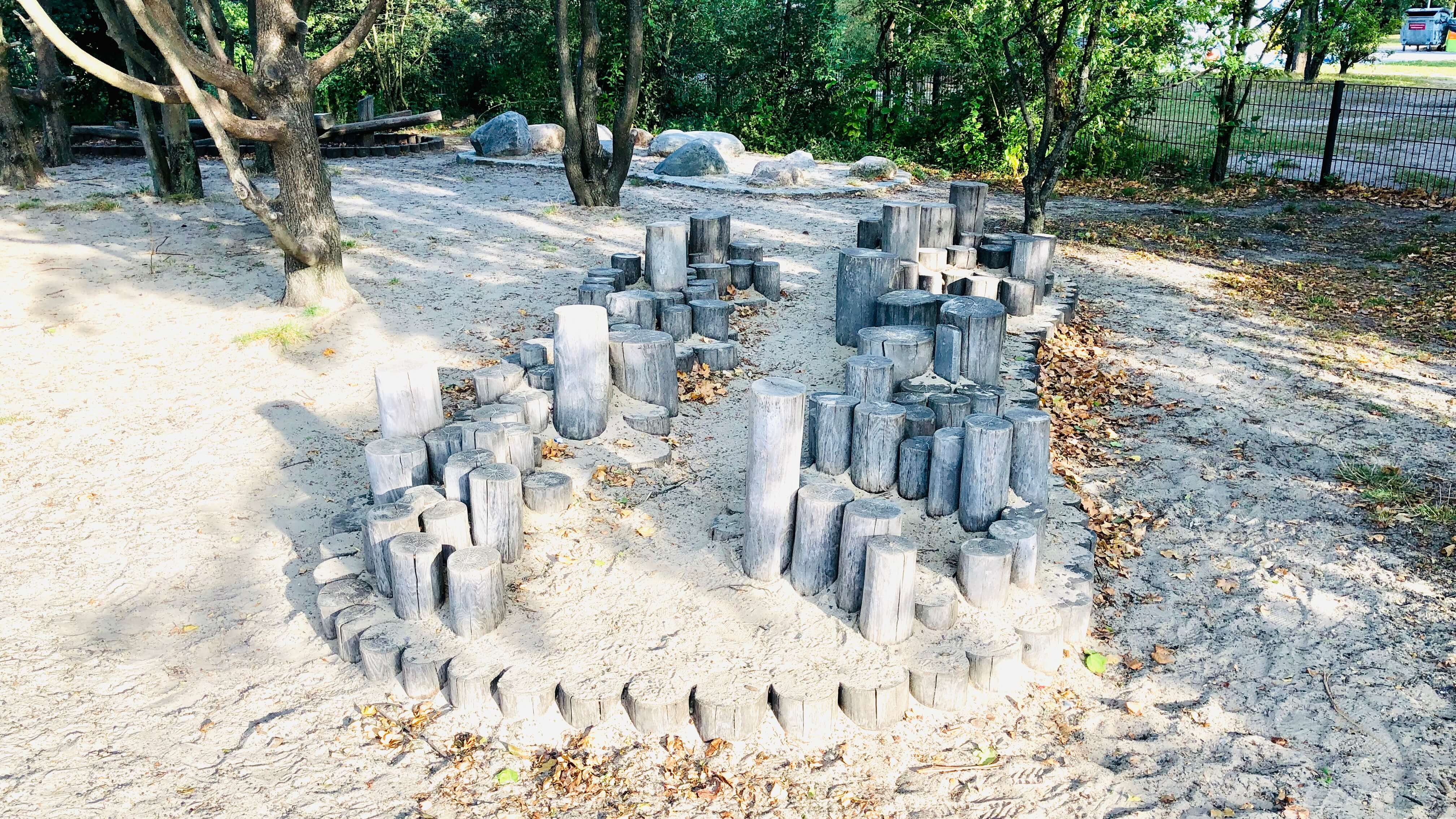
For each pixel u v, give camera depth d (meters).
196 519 5.94
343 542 5.41
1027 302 8.85
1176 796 4.07
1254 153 17.47
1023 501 5.42
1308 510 6.12
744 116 22.83
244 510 6.04
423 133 22.52
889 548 4.52
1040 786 4.12
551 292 9.84
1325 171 16.12
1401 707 4.51
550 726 4.38
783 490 4.90
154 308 9.27
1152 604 5.32
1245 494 6.35
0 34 13.62
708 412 7.13
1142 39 11.62
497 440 5.59
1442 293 10.21
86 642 4.87
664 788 4.09
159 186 13.52
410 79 25.30
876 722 4.39
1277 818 3.94
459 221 12.63
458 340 8.61
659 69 23.77
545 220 12.77
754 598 4.95
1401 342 8.88
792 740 4.34
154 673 4.66
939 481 5.28
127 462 6.58
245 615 5.08
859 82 21.25
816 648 4.61
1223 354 8.63
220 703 4.48
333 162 17.72
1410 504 6.13
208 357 8.20
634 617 4.83
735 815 3.97
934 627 4.70
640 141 19.98
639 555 5.29
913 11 15.76
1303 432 7.14
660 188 15.42
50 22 7.15
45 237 11.41
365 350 8.40
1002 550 4.79
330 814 3.92
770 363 8.10
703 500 5.85
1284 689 4.67
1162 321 9.48
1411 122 20.86
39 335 8.61
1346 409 7.49
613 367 6.76
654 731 4.32
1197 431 7.21
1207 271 11.26
